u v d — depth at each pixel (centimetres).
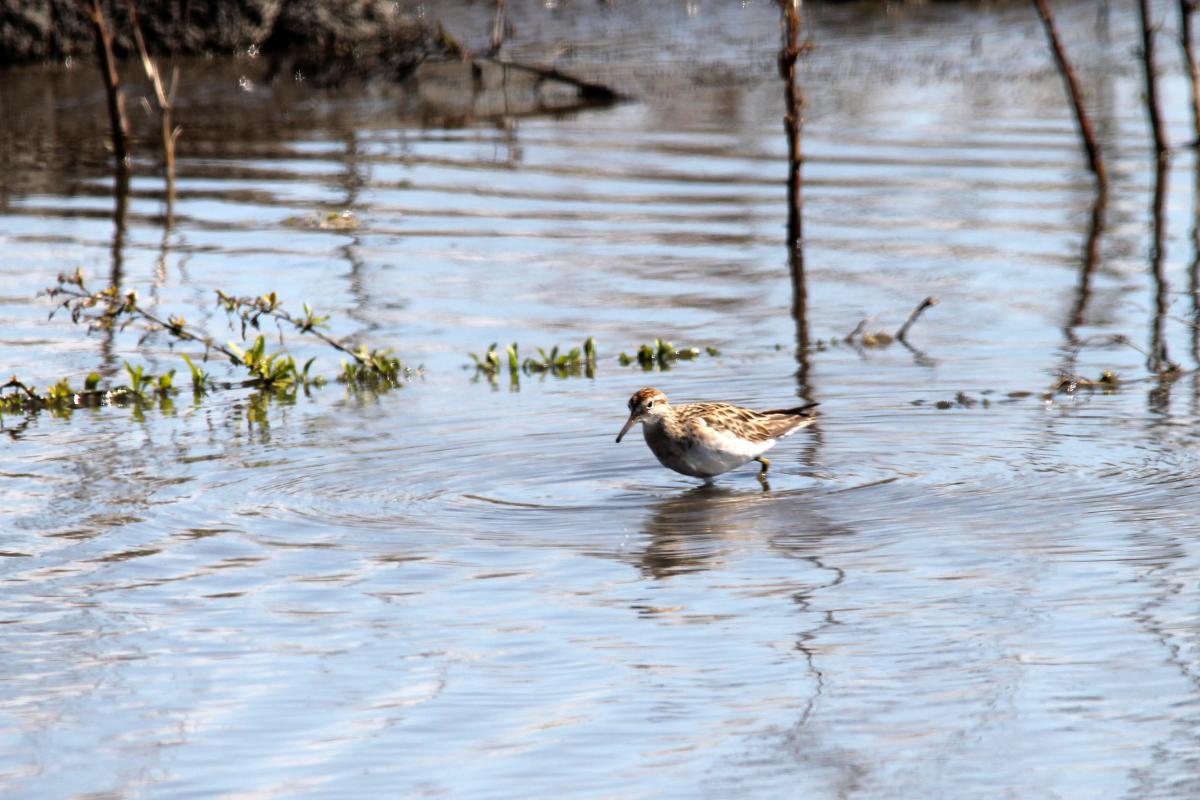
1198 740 907
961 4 5078
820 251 2434
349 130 3409
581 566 1213
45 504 1370
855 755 898
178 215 2659
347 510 1356
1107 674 995
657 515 1342
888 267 2339
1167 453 1473
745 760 893
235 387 1817
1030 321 2039
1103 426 1577
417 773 884
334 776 880
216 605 1135
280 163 3080
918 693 976
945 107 3556
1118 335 1959
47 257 2380
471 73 4047
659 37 4528
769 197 2788
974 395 1712
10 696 989
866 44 4412
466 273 2316
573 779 875
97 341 2008
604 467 1491
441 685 997
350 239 2506
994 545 1238
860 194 2795
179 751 913
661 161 3070
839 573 1188
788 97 2425
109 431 1628
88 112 3588
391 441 1573
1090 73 3919
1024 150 3114
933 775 873
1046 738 913
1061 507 1325
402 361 1906
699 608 1123
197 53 4253
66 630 1092
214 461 1506
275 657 1043
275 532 1295
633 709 961
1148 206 2669
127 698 984
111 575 1195
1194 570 1166
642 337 2002
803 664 1023
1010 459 1473
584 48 4369
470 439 1580
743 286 2248
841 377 1803
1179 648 1030
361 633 1082
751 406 1692
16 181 2916
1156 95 3002
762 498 1387
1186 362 1834
